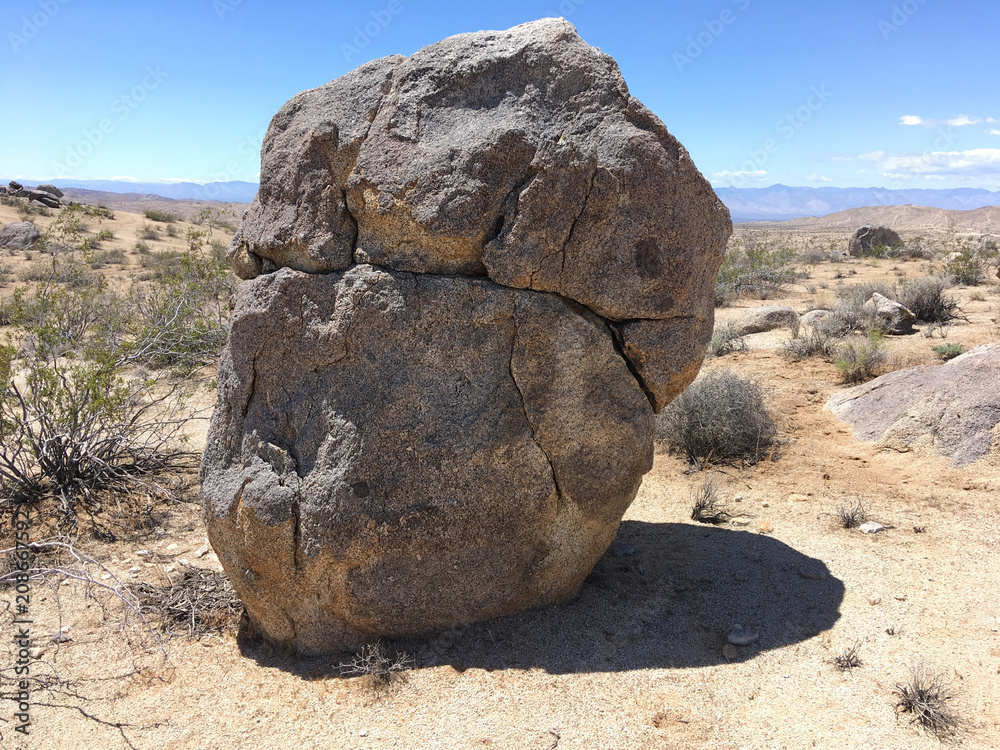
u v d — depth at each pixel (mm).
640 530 5074
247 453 3588
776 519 5168
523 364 3463
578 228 3303
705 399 6664
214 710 3252
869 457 6215
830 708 3059
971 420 5949
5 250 27281
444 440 3463
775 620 3789
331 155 3549
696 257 3424
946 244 35500
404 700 3252
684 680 3316
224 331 9070
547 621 3758
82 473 5844
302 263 3643
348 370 3498
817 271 23047
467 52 3457
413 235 3396
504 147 3246
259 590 3621
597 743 2928
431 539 3521
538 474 3561
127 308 9766
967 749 2756
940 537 4637
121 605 4176
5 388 5711
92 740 3066
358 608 3584
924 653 3383
